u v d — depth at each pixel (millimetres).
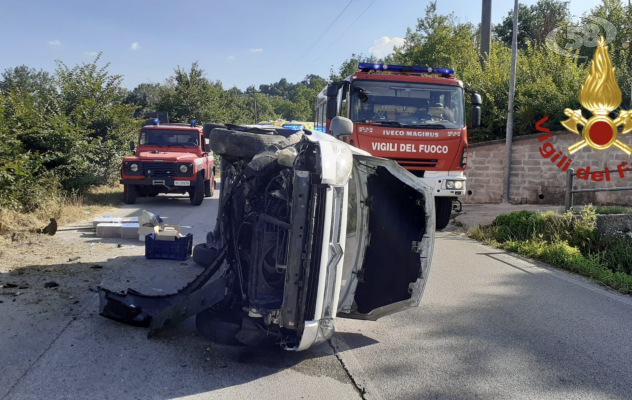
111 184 16328
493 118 15203
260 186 4266
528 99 14594
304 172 3740
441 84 9578
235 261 4605
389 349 4449
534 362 4230
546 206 13391
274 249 4070
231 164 4977
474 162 14461
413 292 4637
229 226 4801
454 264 7656
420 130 9242
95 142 14148
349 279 4723
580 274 7242
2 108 10648
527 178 14016
